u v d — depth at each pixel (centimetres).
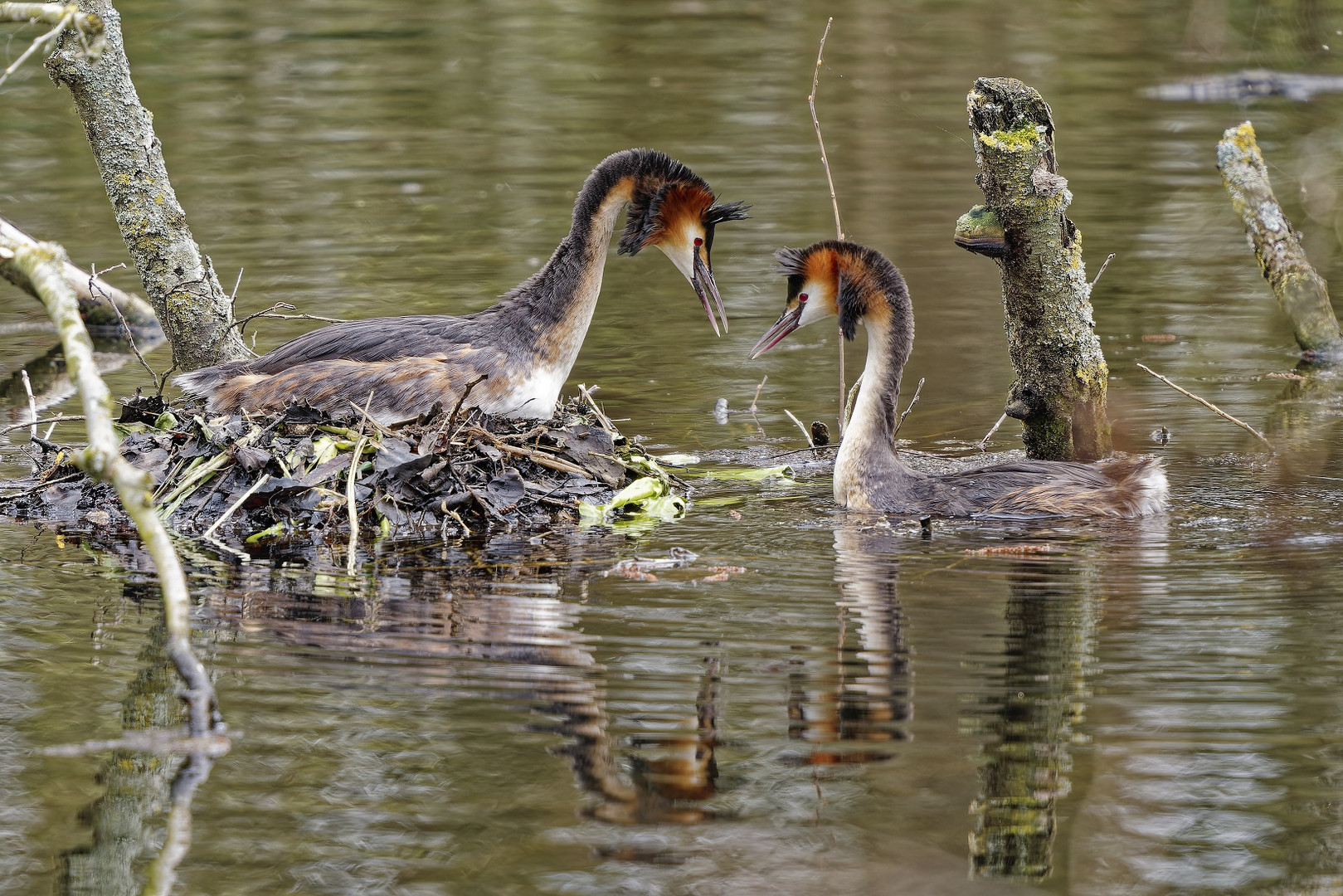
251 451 1177
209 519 1158
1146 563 1035
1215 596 969
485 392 1277
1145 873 682
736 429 1430
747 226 2020
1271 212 1653
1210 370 1578
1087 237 2000
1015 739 785
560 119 2483
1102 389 1286
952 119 2458
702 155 2294
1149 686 840
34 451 1313
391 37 2956
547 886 673
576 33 2995
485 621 951
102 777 762
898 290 1199
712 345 1703
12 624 953
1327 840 700
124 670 886
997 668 866
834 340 1752
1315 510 1150
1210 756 767
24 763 777
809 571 1036
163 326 1482
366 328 1316
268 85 2639
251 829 720
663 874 682
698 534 1130
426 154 2342
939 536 1116
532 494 1189
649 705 829
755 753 779
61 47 1408
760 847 702
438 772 764
